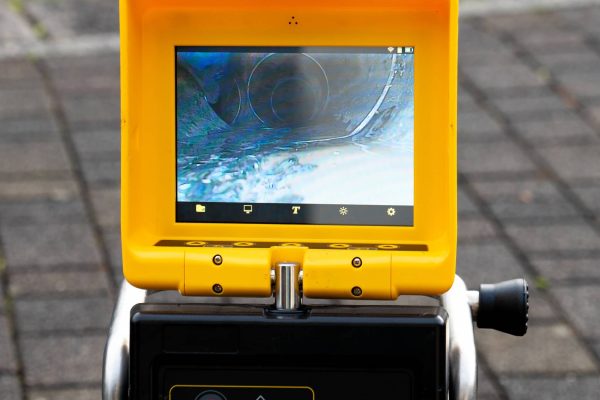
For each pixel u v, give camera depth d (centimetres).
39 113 692
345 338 229
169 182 244
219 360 232
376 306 237
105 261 548
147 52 241
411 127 240
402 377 231
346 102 241
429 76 238
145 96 242
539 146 658
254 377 233
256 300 285
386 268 229
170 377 234
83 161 638
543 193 613
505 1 859
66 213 589
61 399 449
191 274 232
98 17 843
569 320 507
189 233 244
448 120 231
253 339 231
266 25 241
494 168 636
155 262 232
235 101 243
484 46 784
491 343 493
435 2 236
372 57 240
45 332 495
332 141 242
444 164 238
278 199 244
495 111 696
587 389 460
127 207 233
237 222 244
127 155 232
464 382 243
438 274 229
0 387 455
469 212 595
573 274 541
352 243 241
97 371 468
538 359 480
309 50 241
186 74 242
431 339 229
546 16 832
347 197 243
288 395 233
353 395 232
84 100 709
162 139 243
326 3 239
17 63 764
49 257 551
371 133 241
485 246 564
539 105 703
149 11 240
